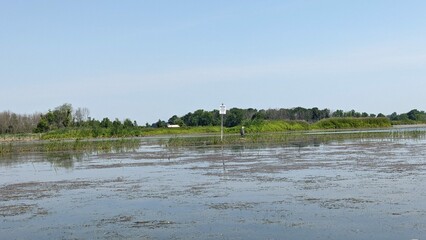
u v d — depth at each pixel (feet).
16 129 407.44
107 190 68.03
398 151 120.16
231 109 431.02
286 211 48.75
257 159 108.99
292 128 355.97
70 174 92.02
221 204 53.78
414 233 38.96
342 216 45.60
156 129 359.87
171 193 62.90
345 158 104.17
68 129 329.93
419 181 65.21
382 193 56.85
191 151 146.30
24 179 87.04
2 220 50.34
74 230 44.60
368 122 399.44
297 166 90.48
